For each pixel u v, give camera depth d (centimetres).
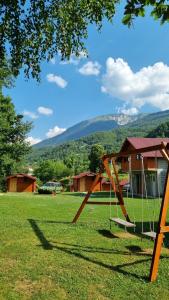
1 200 2542
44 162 8038
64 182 6650
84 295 607
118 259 825
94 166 8256
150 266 758
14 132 4581
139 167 3650
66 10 1102
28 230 1162
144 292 626
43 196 3331
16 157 4691
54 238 1046
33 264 768
